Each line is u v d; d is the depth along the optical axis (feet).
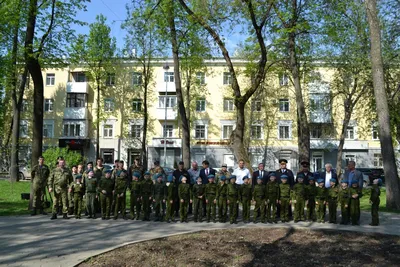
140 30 59.93
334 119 138.51
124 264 23.24
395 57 74.49
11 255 25.22
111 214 44.55
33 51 47.75
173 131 148.46
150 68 139.95
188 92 128.06
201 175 43.93
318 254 26.30
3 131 138.41
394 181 51.75
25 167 117.91
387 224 39.50
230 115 146.20
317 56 87.56
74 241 29.63
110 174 42.14
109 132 149.59
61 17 51.65
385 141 52.60
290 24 53.36
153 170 48.47
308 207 41.39
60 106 150.41
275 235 32.50
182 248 27.37
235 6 52.95
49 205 46.42
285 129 144.15
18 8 49.62
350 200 39.14
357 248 28.17
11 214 43.14
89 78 138.82
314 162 145.18
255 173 43.04
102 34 130.21
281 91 137.08
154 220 40.98
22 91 94.07
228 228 35.94
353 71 85.81
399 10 62.95
